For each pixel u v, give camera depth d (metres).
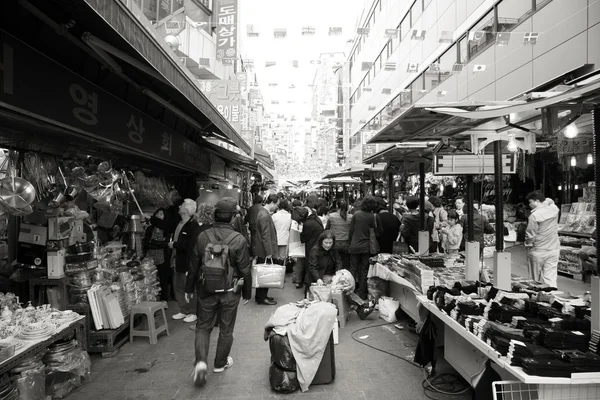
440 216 10.46
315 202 10.14
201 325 4.32
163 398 3.90
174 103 6.10
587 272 9.12
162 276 7.64
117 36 3.00
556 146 7.91
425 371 4.48
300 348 4.03
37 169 4.66
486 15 13.58
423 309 4.97
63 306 4.78
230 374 4.45
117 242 6.42
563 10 10.12
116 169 6.57
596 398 2.72
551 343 2.89
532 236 6.82
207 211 6.66
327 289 5.93
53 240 4.73
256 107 26.05
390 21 24.64
